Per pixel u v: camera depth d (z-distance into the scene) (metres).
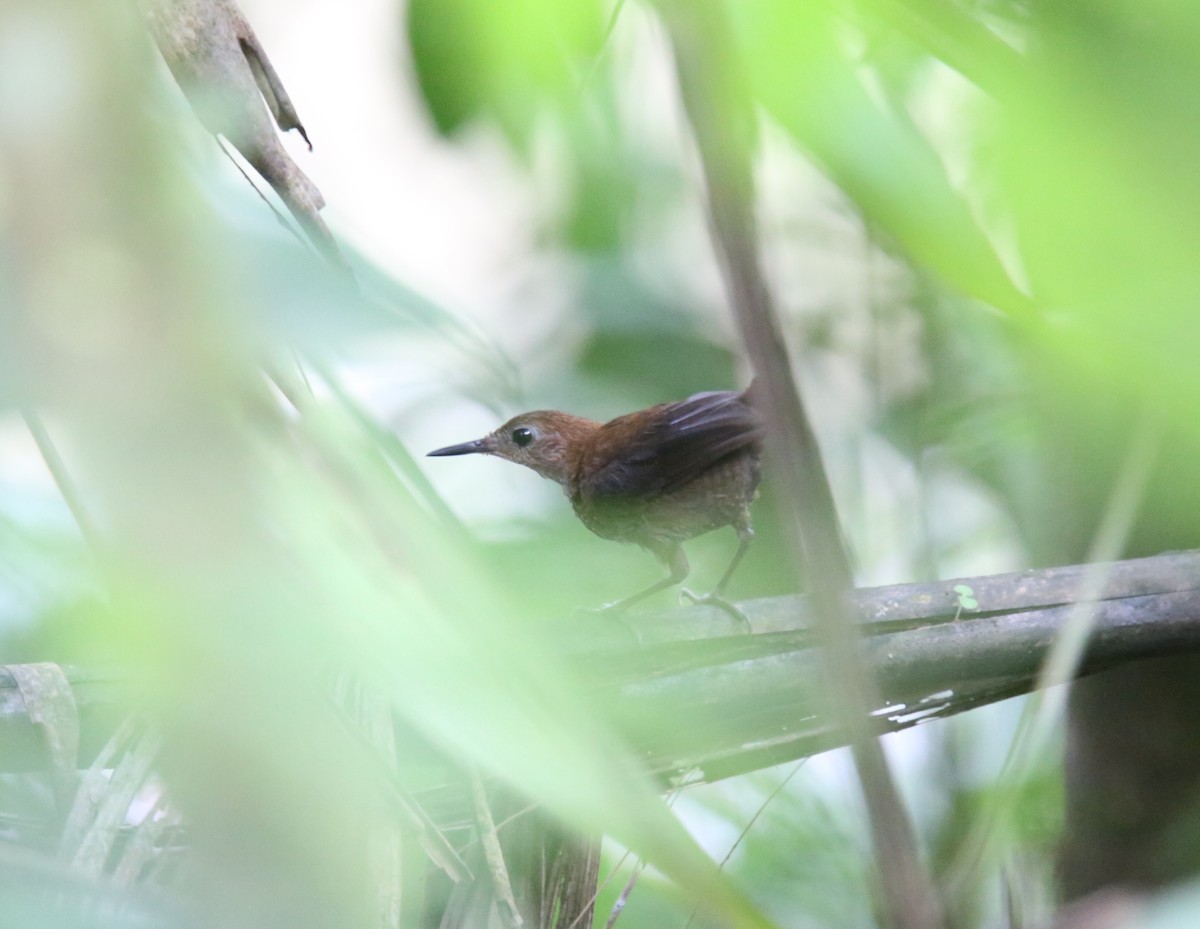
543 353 4.66
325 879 1.01
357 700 1.99
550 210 3.93
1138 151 0.95
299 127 1.77
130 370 0.90
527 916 2.66
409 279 1.43
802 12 1.11
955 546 5.23
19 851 1.37
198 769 0.98
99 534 0.96
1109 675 4.07
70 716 2.56
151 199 0.91
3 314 0.88
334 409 1.22
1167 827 4.01
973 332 3.63
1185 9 0.93
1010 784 1.81
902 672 3.21
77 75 0.90
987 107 1.29
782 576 5.63
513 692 1.10
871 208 1.13
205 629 0.96
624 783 1.08
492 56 1.78
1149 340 0.99
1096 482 2.99
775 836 4.48
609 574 4.57
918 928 1.02
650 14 1.66
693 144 1.01
